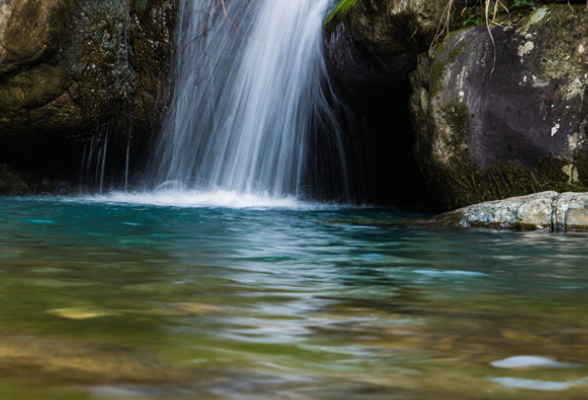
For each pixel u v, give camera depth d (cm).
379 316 200
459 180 641
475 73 622
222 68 948
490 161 620
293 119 931
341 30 793
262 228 519
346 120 938
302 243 421
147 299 222
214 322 188
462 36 636
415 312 207
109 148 1012
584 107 580
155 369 137
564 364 147
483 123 618
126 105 964
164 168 1021
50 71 905
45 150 995
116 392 121
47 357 143
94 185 1038
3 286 243
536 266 326
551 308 216
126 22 922
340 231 501
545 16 597
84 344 157
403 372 140
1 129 946
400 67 760
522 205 525
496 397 124
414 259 349
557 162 589
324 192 992
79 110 947
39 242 396
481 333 178
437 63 642
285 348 159
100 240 413
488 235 471
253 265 320
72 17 888
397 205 965
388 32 730
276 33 913
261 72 930
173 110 973
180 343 161
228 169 977
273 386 129
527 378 136
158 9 925
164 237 439
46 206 739
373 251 383
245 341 165
